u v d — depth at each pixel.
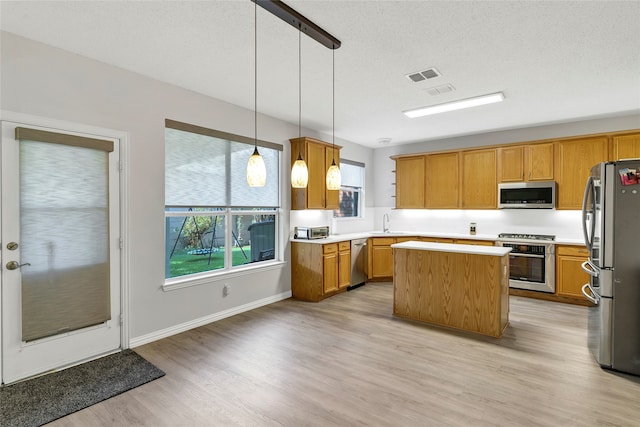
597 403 2.17
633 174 2.55
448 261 3.50
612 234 2.60
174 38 2.50
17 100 2.43
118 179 2.99
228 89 3.52
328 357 2.85
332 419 2.02
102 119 2.87
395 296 3.86
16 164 2.43
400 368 2.65
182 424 1.99
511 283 4.76
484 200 5.23
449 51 2.67
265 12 2.16
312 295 4.57
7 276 2.40
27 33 2.42
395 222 6.51
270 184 4.54
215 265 4.04
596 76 3.13
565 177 4.57
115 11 2.15
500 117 4.53
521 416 2.04
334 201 5.17
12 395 2.27
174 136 3.46
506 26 2.30
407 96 3.71
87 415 2.07
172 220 3.66
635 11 2.10
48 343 2.60
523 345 3.07
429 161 5.76
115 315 2.97
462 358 2.82
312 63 2.91
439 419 2.02
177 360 2.80
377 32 2.39
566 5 2.06
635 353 2.52
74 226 2.71
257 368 2.66
